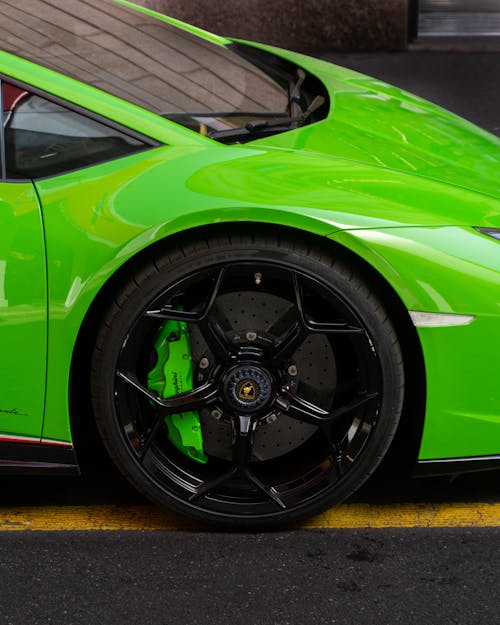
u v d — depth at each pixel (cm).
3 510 293
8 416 266
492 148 314
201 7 838
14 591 253
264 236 254
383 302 263
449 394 263
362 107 321
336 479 271
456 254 254
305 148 277
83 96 265
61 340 257
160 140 262
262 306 264
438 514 288
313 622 240
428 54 817
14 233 253
